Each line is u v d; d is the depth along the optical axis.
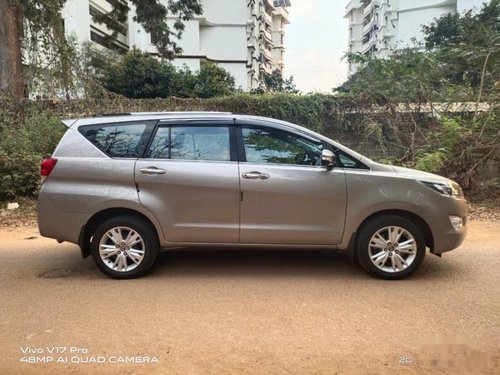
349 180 5.30
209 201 5.32
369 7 79.31
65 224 5.40
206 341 3.89
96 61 32.47
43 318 4.37
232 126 5.51
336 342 3.87
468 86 11.25
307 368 3.47
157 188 5.34
